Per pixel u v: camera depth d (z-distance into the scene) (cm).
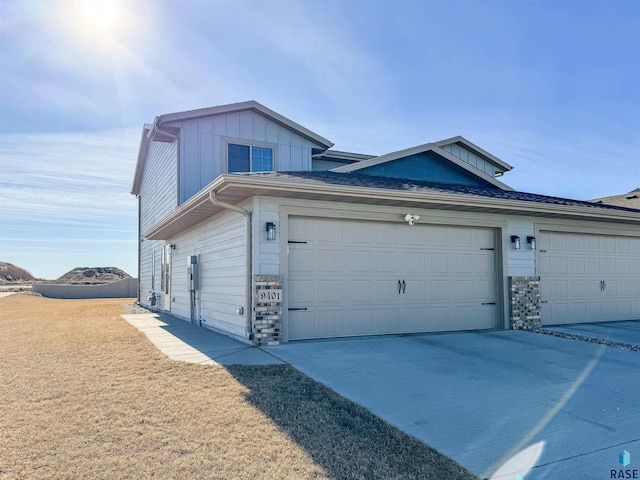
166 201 1554
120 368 649
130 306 2084
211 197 829
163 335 990
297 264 885
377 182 1012
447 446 382
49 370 641
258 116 1455
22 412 462
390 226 975
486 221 1060
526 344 862
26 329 1117
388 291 962
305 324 884
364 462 352
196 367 649
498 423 435
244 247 898
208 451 369
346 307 921
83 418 444
